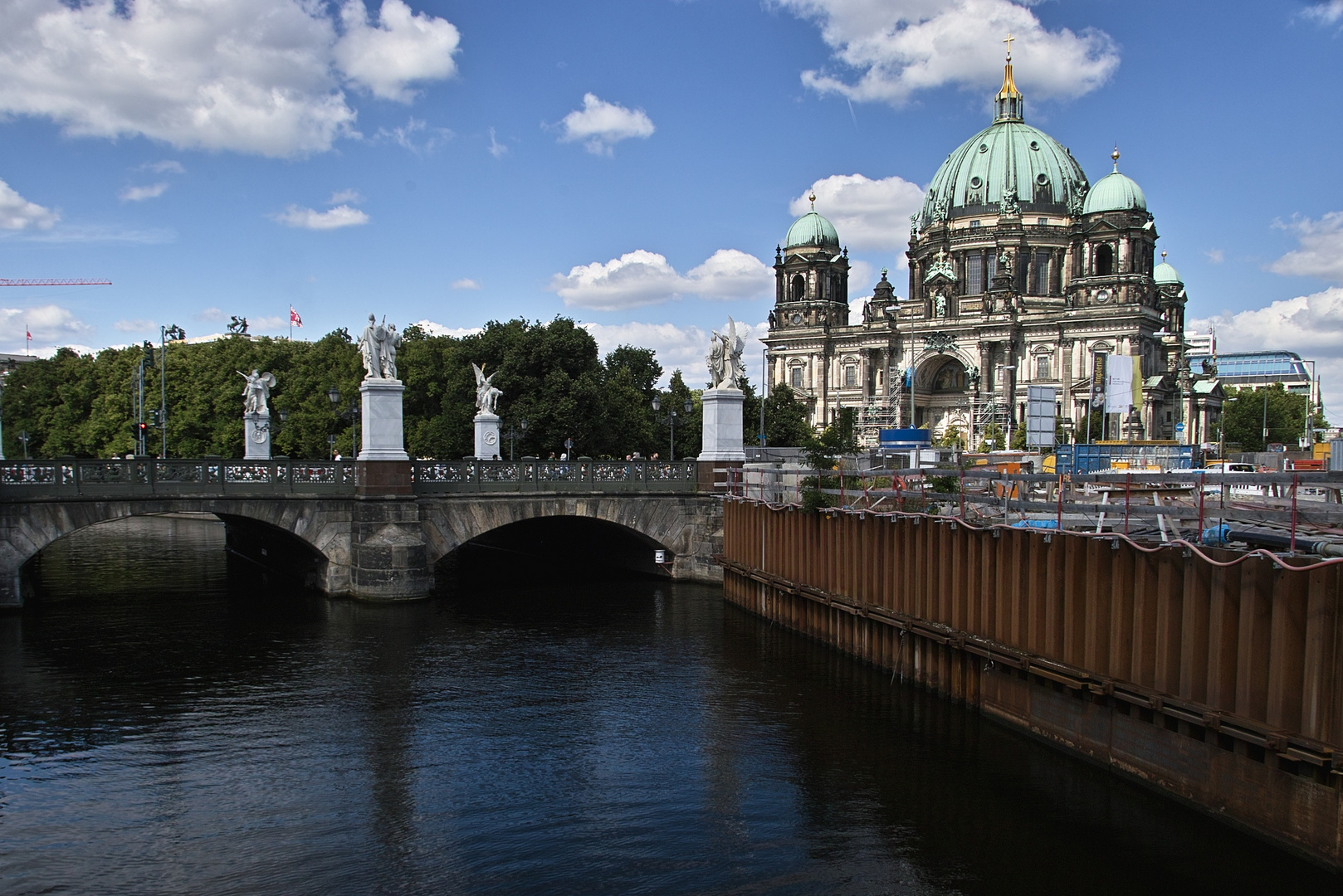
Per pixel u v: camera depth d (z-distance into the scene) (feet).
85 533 277.44
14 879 63.26
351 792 77.87
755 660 117.91
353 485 153.07
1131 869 64.80
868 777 80.59
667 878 64.18
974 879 63.87
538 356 281.13
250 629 133.69
